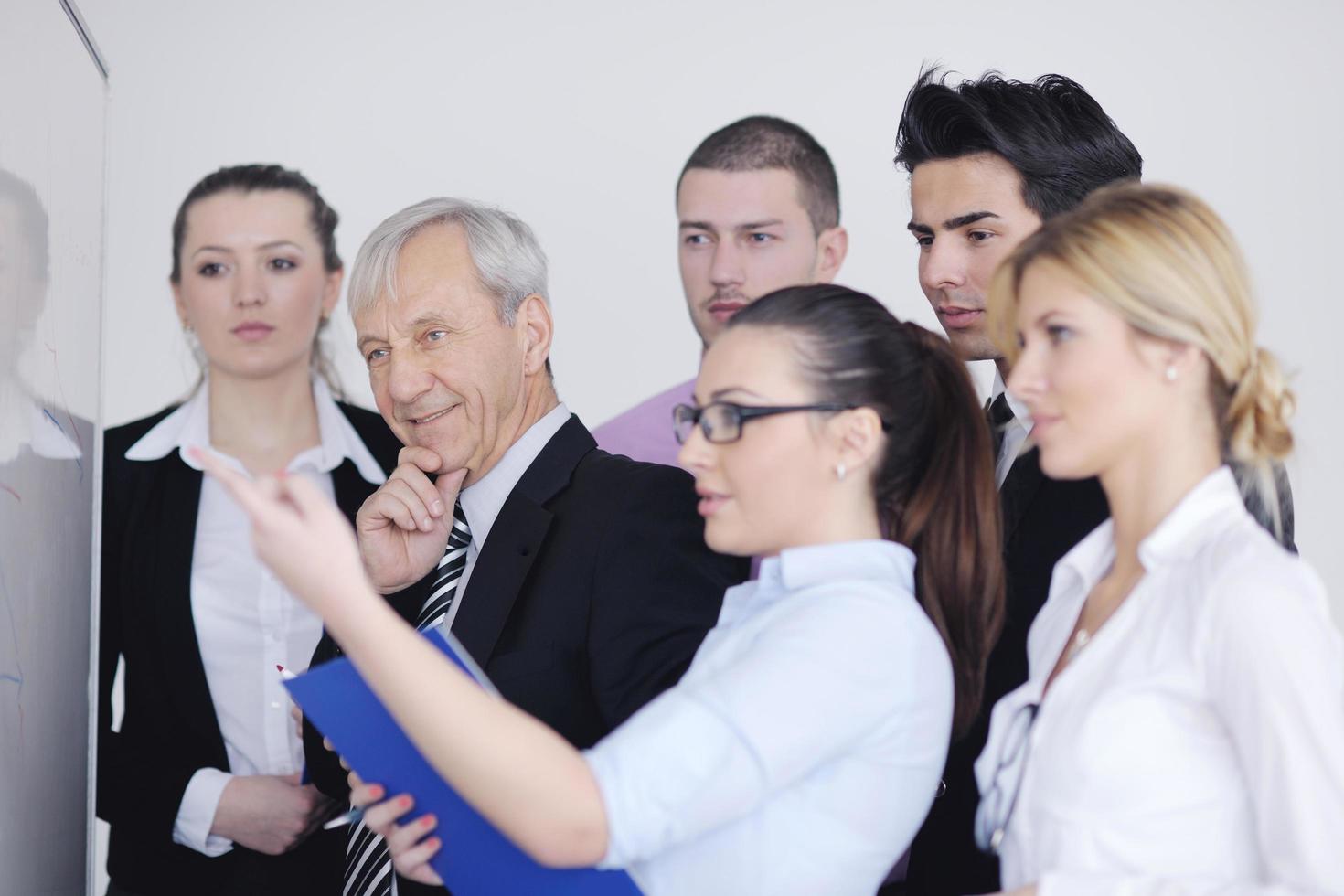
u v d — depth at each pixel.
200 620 2.77
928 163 2.12
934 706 1.26
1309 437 3.08
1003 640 1.76
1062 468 1.25
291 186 2.99
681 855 1.26
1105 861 1.17
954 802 1.73
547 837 1.10
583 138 3.07
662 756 1.12
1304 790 1.07
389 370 1.98
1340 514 3.06
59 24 1.90
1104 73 3.10
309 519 1.08
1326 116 3.08
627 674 1.81
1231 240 1.23
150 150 2.97
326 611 1.09
